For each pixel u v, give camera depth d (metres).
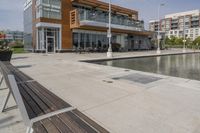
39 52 26.14
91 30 30.31
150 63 18.09
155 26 127.06
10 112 4.07
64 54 23.94
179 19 116.56
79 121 2.40
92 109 4.20
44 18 25.06
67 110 2.73
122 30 32.69
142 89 5.96
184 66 16.09
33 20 27.75
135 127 3.33
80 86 6.37
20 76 5.00
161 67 15.23
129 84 6.68
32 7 28.05
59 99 3.21
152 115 3.86
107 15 29.53
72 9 28.30
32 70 9.85
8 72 2.95
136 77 8.04
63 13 27.09
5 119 3.71
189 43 82.56
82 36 29.56
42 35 25.69
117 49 34.47
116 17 31.34
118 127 3.33
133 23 35.50
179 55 32.56
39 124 2.32
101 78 7.81
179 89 5.95
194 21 110.00
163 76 8.32
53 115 2.55
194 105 4.44
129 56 22.14
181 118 3.70
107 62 17.89
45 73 8.95
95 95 5.29
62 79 7.55
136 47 41.44
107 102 4.68
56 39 27.00
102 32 32.22
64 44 27.42
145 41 44.41
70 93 5.49
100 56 21.08
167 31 120.88
